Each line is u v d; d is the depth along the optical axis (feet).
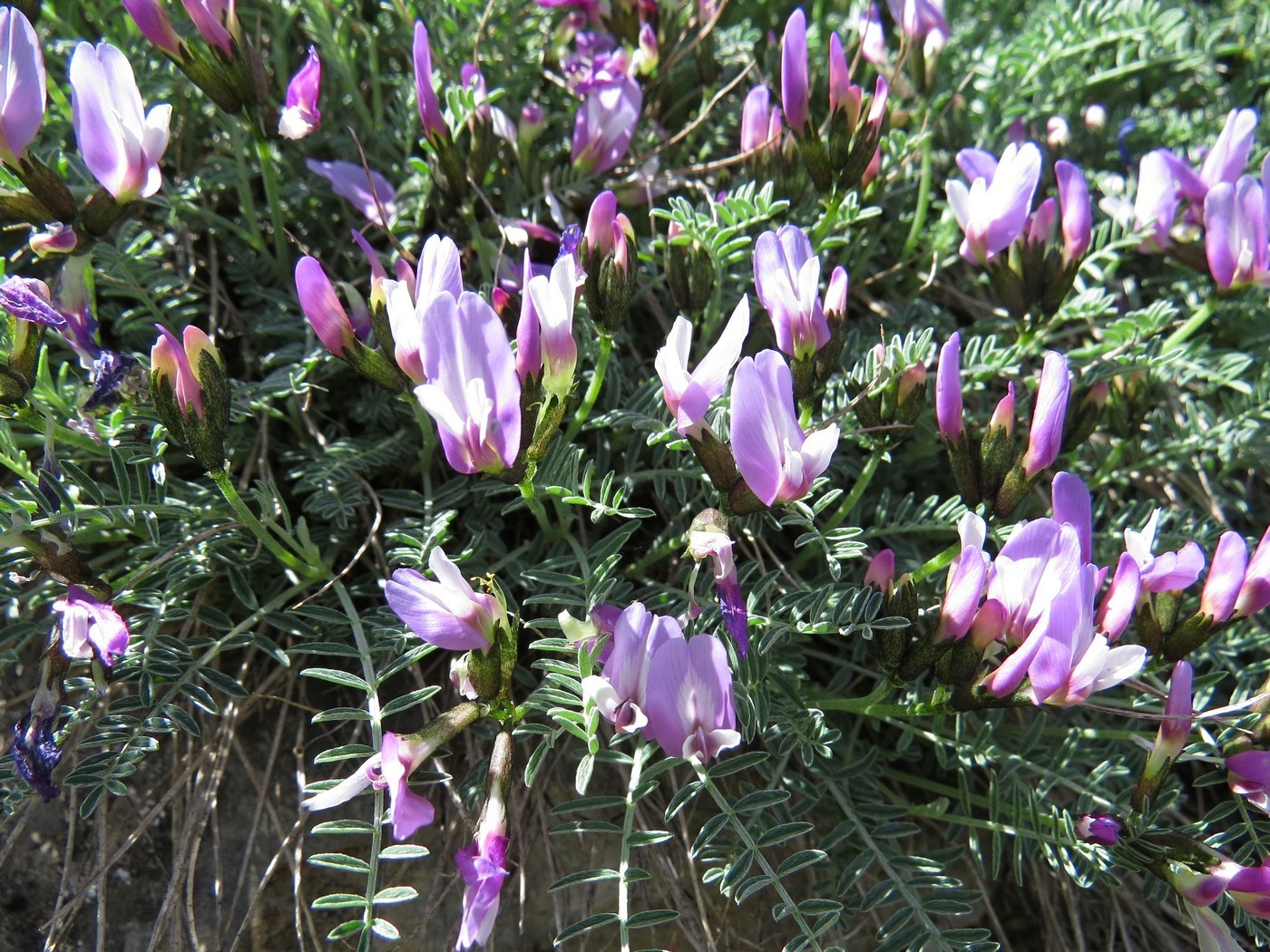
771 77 0.87
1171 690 0.50
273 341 0.70
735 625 0.48
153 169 0.54
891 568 0.51
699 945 0.55
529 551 0.63
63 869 0.54
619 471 0.66
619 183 0.73
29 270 0.69
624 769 0.59
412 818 0.44
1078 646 0.46
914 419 0.55
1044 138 0.88
